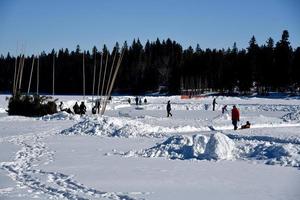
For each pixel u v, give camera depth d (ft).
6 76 459.32
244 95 358.43
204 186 38.32
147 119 121.80
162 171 45.80
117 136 83.30
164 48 522.88
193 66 417.28
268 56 371.15
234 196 34.55
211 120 123.44
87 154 58.23
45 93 425.28
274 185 38.86
